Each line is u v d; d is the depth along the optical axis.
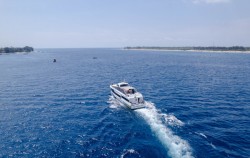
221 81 69.50
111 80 72.44
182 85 62.78
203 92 53.84
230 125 32.16
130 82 68.00
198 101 45.50
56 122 34.22
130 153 24.39
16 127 32.31
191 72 92.00
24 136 29.25
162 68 107.75
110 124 32.97
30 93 53.69
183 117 35.53
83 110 40.16
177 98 47.97
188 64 129.38
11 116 37.06
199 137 27.94
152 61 153.62
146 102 44.28
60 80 72.62
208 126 31.70
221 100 46.34
